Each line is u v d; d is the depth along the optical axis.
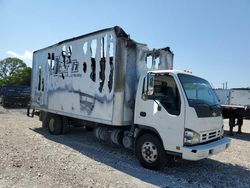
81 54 7.92
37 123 12.42
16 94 22.17
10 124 11.53
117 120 6.48
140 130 6.28
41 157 6.34
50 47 9.79
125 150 7.70
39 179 4.90
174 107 5.55
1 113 15.98
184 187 5.04
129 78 6.66
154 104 5.89
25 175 5.05
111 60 6.69
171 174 5.87
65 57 8.76
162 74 5.88
